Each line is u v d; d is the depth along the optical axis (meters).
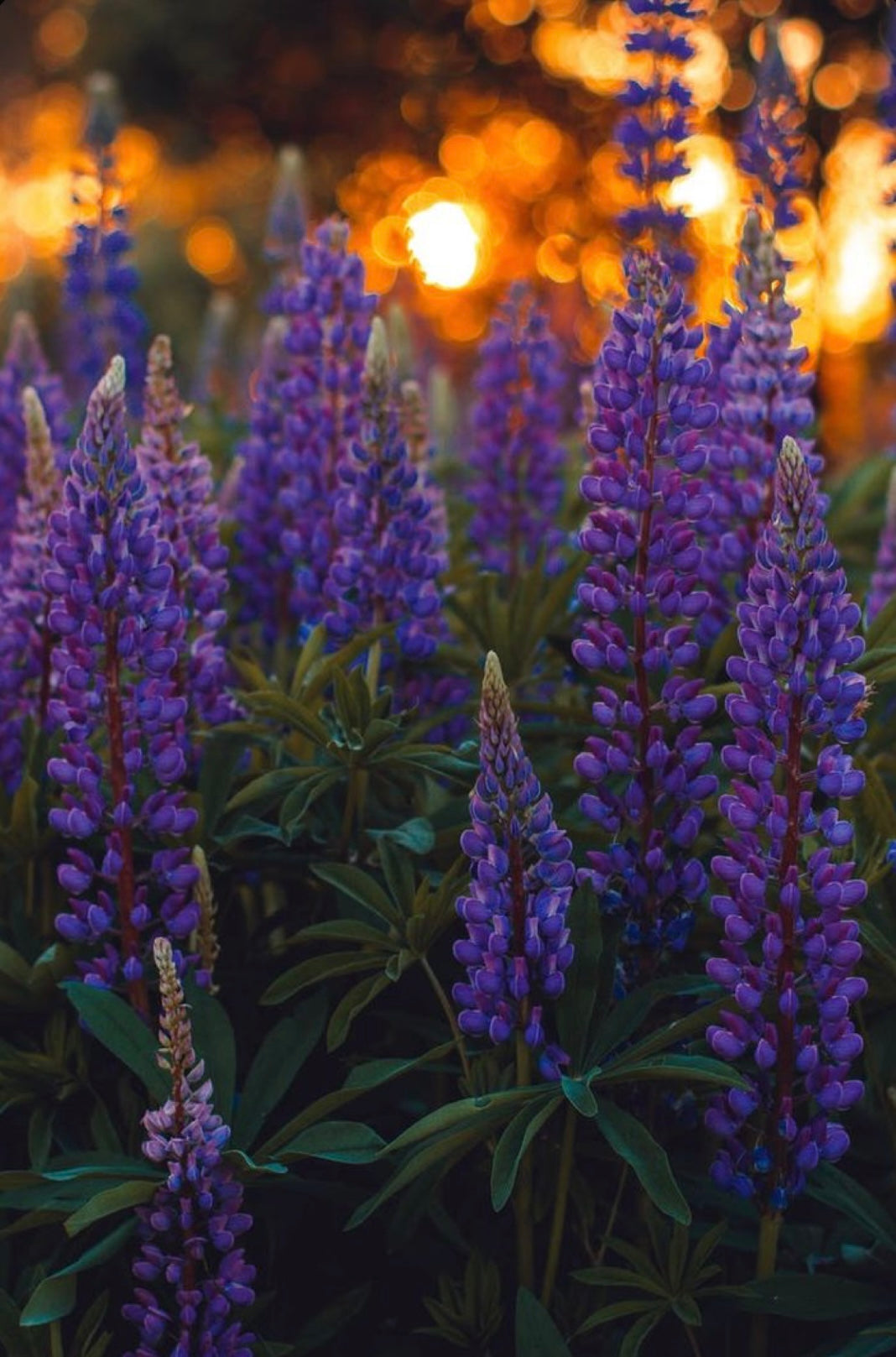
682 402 1.60
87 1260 1.52
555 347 2.15
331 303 1.91
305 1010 1.61
